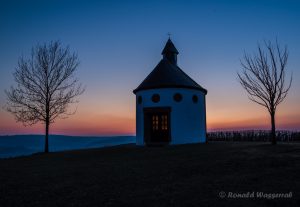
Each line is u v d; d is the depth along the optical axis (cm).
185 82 2220
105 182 893
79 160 1522
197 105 2258
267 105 1850
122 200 688
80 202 691
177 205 634
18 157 1948
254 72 1894
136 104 2339
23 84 2214
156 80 2222
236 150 1497
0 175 1115
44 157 1803
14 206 682
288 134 2648
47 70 2250
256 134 2875
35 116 2209
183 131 2127
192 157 1334
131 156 1537
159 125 2205
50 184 902
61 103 2278
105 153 1780
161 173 995
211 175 923
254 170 964
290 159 1113
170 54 2683
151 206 636
